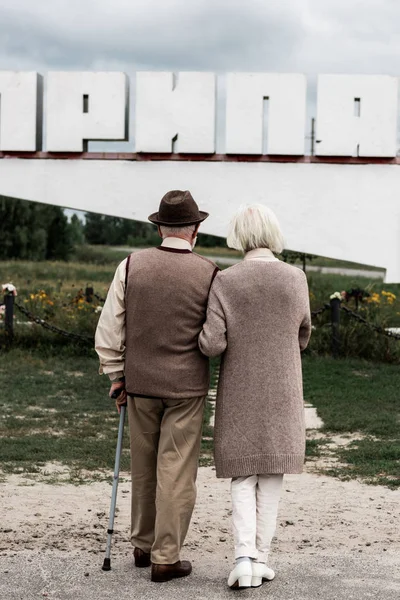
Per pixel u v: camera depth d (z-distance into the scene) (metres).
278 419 4.34
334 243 14.20
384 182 14.12
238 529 4.30
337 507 6.36
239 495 4.36
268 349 4.37
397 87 14.02
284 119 14.02
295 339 4.45
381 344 15.44
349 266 52.34
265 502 4.40
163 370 4.47
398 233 14.17
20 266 41.53
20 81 14.03
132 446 4.64
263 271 4.41
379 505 6.43
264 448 4.32
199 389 4.52
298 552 5.04
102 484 7.12
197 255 4.64
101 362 4.66
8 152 14.13
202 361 4.55
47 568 4.59
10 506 6.16
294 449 4.34
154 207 14.16
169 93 14.02
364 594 4.22
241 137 14.01
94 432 9.55
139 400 4.54
